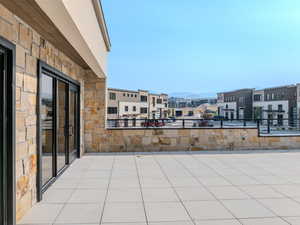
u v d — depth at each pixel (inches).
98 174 193.9
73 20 101.1
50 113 166.6
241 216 116.0
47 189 155.7
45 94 152.6
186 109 2316.7
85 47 146.6
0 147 96.7
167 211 122.2
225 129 305.7
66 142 214.1
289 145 312.0
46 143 158.1
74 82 228.5
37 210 122.6
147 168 214.5
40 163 135.6
